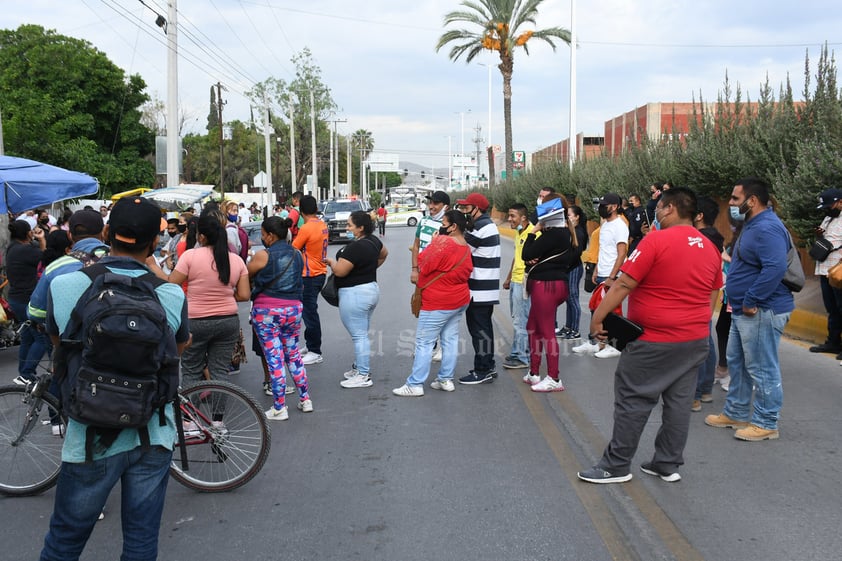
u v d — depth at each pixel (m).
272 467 5.15
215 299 5.38
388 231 45.31
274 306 6.12
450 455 5.34
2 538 4.09
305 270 8.27
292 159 48.94
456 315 7.11
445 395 7.07
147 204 3.12
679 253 4.38
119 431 2.89
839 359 7.99
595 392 7.08
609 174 22.44
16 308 8.10
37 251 8.14
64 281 2.94
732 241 6.66
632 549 3.83
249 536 4.05
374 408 6.62
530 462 5.18
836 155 10.40
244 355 7.82
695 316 4.48
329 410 6.57
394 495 4.60
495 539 3.96
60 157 31.62
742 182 5.34
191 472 4.77
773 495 4.50
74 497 2.91
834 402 6.48
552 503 4.44
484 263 7.33
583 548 3.84
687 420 4.65
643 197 18.73
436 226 7.89
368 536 4.02
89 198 34.31
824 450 5.28
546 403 6.73
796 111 13.23
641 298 4.54
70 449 2.87
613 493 4.58
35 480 4.75
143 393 2.81
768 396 5.45
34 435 4.75
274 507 4.45
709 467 5.00
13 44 36.25
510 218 8.18
